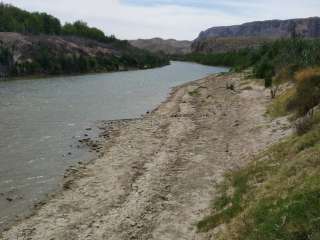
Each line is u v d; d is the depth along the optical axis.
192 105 57.78
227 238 16.72
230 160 29.45
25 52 134.62
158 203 23.03
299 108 35.00
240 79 82.31
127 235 19.72
